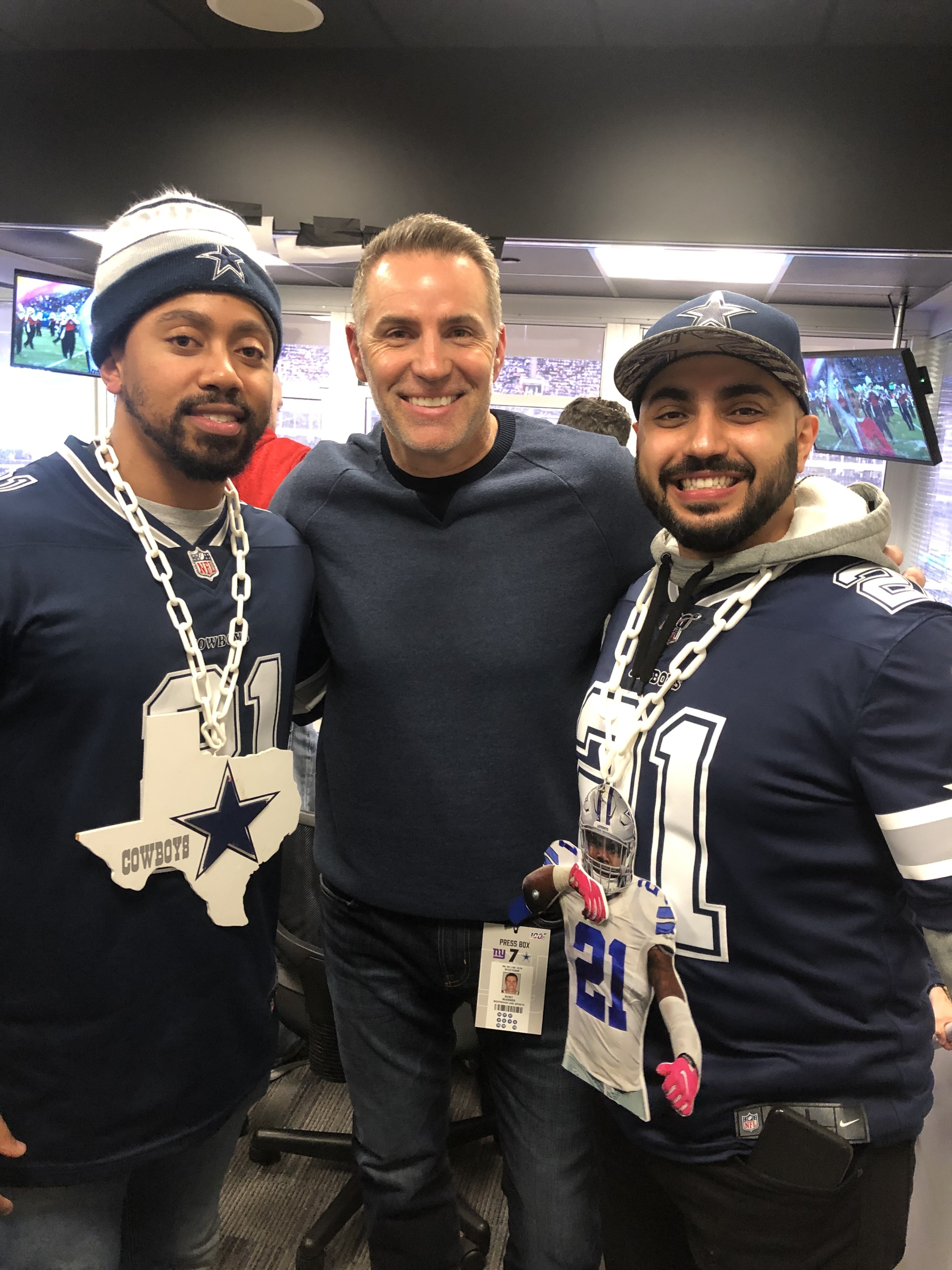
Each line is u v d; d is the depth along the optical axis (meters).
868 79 2.25
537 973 1.18
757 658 0.89
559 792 1.19
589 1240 1.23
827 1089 0.88
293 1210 1.71
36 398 4.15
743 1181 0.90
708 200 2.39
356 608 1.19
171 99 2.55
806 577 0.91
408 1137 1.29
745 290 3.28
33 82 2.58
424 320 1.08
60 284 3.17
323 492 1.24
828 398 3.16
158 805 0.95
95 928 0.94
